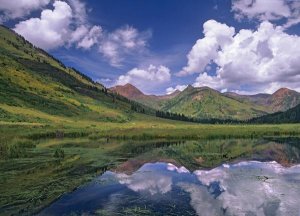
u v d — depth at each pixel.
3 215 27.33
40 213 27.91
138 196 33.69
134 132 119.88
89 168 50.44
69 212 28.14
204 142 102.00
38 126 137.75
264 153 74.19
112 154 68.25
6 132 101.75
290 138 120.00
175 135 116.75
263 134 136.75
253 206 30.53
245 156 68.94
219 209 29.31
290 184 40.06
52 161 55.47
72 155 64.44
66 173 45.88
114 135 113.44
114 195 34.09
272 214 28.08
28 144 74.69
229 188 37.81
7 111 177.50
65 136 115.06
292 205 30.83
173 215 27.38
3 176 42.88
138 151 74.94
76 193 34.66
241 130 141.75
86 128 152.62
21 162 53.72
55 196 33.50
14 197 32.94
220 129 145.25
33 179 41.47
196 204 30.78
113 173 47.03
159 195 34.16
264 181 42.00
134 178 43.53
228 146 89.44
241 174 47.31
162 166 54.78
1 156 58.22
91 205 30.25
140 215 27.28
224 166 55.41
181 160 62.41
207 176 45.69
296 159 64.56
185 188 37.72
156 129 135.62
